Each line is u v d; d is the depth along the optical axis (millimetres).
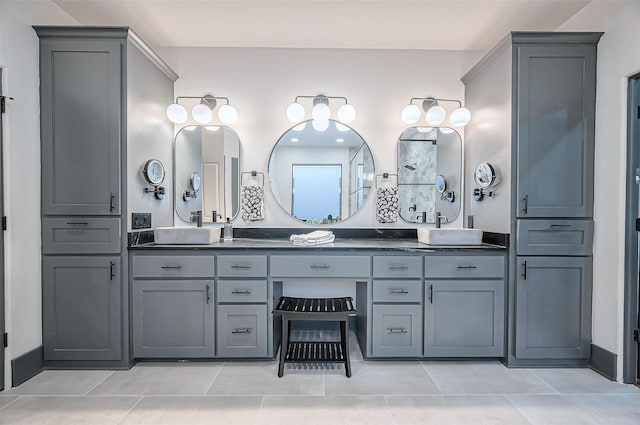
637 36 1952
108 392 1955
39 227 2174
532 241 2242
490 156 2494
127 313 2236
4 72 1944
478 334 2301
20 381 2031
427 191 2936
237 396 1918
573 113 2230
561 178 2234
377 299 2297
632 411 1788
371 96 2908
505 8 2312
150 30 2611
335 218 2920
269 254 2297
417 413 1769
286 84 2893
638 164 2043
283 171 2910
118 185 2191
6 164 1958
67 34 2152
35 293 2146
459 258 2299
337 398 1900
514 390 1990
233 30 2615
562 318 2252
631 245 2043
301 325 2936
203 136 2891
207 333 2283
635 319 2055
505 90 2303
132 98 2260
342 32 2637
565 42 2213
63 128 2176
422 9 2332
